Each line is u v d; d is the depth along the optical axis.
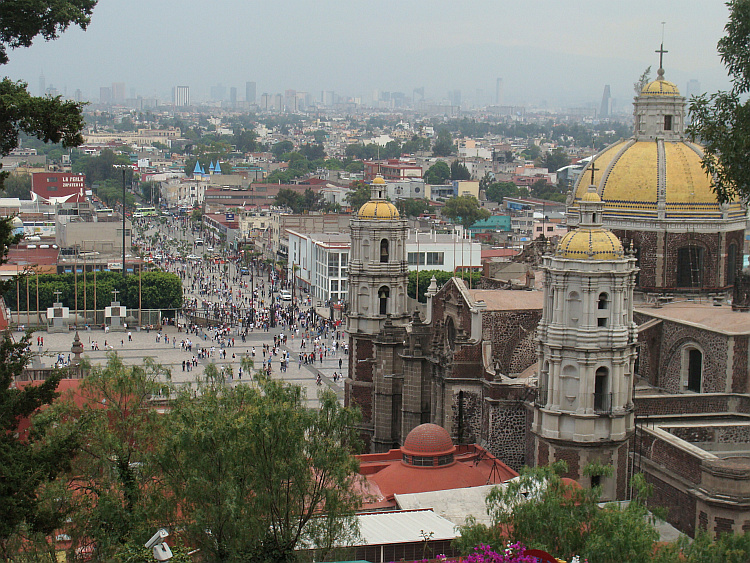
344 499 85.19
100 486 90.31
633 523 80.62
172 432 86.44
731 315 128.25
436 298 143.12
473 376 130.62
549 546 81.12
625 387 108.00
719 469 97.44
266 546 82.69
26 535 83.38
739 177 82.00
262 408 83.62
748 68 82.38
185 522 82.38
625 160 144.12
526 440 120.81
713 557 81.25
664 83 147.25
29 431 77.31
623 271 105.94
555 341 107.12
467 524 85.69
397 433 149.88
